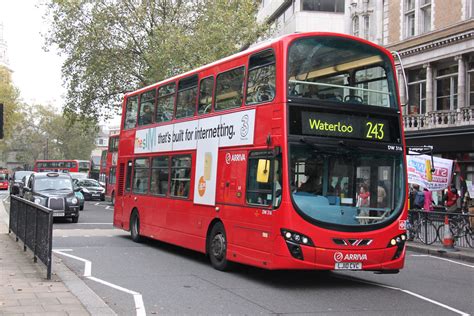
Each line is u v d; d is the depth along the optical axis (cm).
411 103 2861
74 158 10406
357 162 953
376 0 3097
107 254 1328
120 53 3769
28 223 1193
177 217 1302
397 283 1032
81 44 3716
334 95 971
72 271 1052
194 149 1247
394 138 998
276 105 943
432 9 2666
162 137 1438
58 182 2294
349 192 938
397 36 2922
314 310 777
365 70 1009
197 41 3272
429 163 1747
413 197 2045
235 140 1071
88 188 4172
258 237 962
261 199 966
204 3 3612
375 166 966
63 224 2128
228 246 1063
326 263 896
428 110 2694
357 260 910
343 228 906
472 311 791
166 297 849
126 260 1237
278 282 1002
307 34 975
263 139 974
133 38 3725
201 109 1239
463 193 2278
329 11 3747
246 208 1005
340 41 997
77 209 2200
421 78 2811
